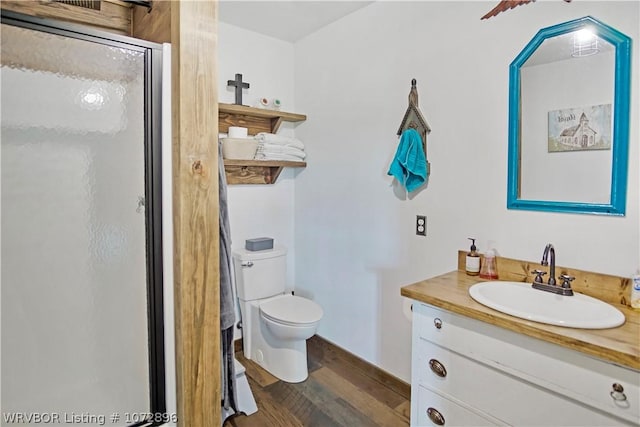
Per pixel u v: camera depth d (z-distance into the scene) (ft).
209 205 4.26
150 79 3.93
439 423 4.93
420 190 6.80
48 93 3.40
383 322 7.64
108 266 3.81
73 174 3.58
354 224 8.16
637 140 4.42
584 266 4.88
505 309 4.21
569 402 3.75
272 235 9.53
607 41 4.58
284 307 7.89
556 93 5.05
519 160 5.44
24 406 3.45
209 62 4.16
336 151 8.48
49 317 3.53
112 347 3.87
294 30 8.77
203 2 4.09
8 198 3.28
